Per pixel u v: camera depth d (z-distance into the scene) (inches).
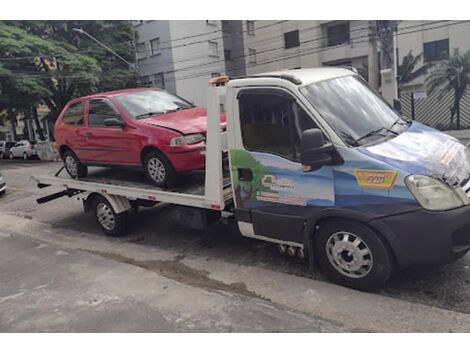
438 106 992.2
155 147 223.1
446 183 147.3
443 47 1104.8
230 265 204.2
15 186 512.4
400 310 149.5
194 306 161.8
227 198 200.7
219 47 1391.5
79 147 268.7
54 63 987.3
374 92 198.1
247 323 146.6
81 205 370.6
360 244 160.4
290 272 189.2
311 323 143.8
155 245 247.0
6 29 864.3
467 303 150.6
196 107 265.1
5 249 254.4
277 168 172.2
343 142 157.1
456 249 148.8
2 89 886.4
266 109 171.9
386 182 148.6
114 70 1055.0
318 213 164.4
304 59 1342.3
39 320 161.5
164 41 1259.8
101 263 216.4
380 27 813.9
